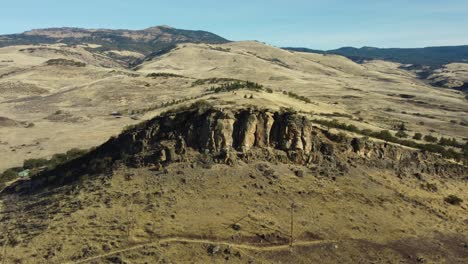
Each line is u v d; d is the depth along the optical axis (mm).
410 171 72562
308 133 69375
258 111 69812
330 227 53000
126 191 57438
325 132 73688
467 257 51812
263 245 48094
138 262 43250
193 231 48781
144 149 67750
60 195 61000
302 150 67875
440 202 65500
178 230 48781
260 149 66875
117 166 65188
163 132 69938
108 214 51812
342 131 81750
